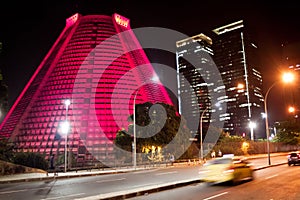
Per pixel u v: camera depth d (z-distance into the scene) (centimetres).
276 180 1988
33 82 10031
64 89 8750
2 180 2442
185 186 1827
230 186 1748
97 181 2362
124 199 1402
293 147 10450
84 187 1948
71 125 7662
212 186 1773
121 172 3531
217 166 1809
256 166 3388
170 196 1430
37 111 8425
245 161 2023
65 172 3575
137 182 2177
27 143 7525
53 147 7169
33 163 3928
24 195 1622
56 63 9781
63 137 7375
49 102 8525
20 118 8450
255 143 8225
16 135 7969
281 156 6794
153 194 1537
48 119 8050
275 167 3334
